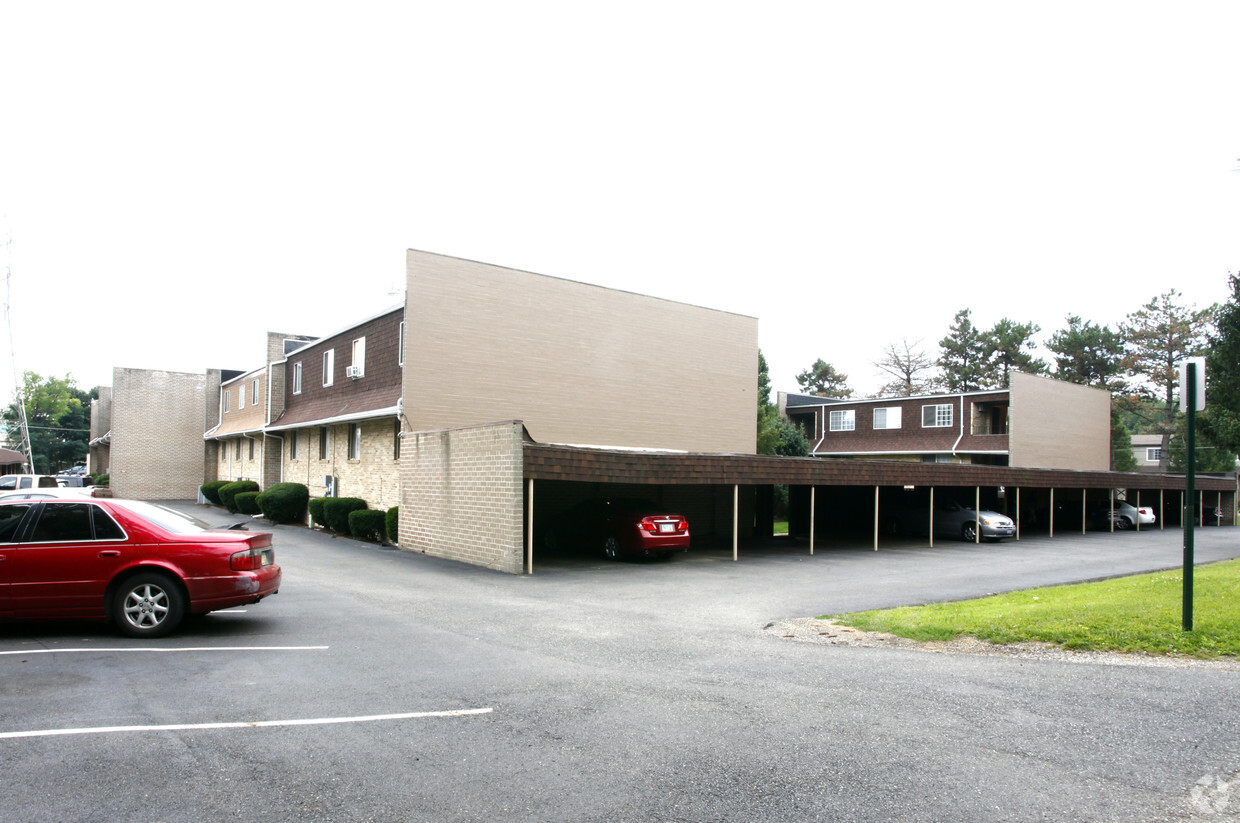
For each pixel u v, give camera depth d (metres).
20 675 6.95
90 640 8.43
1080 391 45.03
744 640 9.03
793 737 5.48
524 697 6.45
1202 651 7.96
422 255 22.27
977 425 44.09
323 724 5.70
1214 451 61.91
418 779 4.70
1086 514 35.28
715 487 26.69
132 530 8.62
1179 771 4.90
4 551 8.34
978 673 7.30
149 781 4.64
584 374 25.44
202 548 8.70
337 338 27.02
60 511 8.61
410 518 19.58
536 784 4.64
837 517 30.53
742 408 29.97
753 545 23.95
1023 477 28.14
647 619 10.45
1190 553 8.77
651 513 18.42
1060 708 6.17
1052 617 9.48
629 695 6.53
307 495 26.98
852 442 48.41
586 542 19.75
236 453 38.38
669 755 5.12
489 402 23.20
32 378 75.62
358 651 8.11
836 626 9.94
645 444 26.84
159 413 41.72
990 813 4.29
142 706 6.07
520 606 11.38
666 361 27.73
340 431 26.30
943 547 24.30
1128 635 8.50
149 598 8.54
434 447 18.72
